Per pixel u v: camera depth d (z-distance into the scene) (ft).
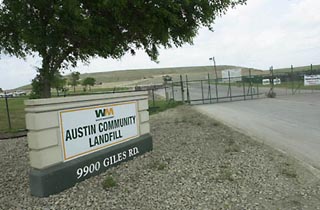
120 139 21.29
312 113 45.96
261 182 16.52
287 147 24.86
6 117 61.11
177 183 16.52
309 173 17.97
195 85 217.36
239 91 125.39
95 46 26.86
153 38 29.04
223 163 20.17
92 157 18.25
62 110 16.58
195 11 26.30
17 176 19.44
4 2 23.58
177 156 22.44
